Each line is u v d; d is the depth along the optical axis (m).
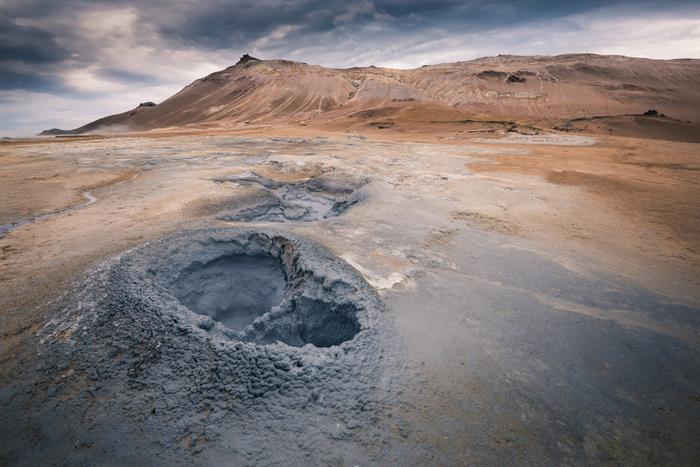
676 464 3.48
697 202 12.27
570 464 3.43
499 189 13.83
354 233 8.73
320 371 4.39
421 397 4.13
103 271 6.31
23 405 3.99
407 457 3.45
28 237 8.12
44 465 3.42
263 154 21.25
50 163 17.70
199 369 4.44
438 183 14.52
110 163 17.77
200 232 7.83
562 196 13.10
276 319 6.08
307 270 6.54
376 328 5.20
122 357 4.61
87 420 3.82
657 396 4.27
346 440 3.62
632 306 6.09
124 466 3.39
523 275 7.03
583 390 4.31
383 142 30.12
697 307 6.09
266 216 11.38
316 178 15.44
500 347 4.99
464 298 6.16
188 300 6.95
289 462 3.40
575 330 5.42
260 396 4.11
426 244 8.30
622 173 17.11
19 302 5.62
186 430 3.73
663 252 8.32
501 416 3.91
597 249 8.43
